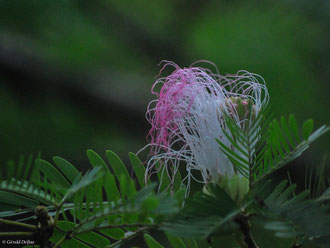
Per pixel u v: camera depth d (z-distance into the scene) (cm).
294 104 757
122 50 906
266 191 211
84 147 780
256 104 269
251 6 872
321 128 203
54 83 820
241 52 824
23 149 723
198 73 281
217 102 268
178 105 274
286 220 183
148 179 268
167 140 282
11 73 810
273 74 785
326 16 828
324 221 177
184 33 927
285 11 852
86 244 252
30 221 544
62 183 242
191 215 188
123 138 832
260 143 217
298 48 814
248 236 223
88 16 845
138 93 878
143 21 931
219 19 891
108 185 197
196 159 266
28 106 795
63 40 817
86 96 842
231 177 254
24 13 757
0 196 234
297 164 667
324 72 788
